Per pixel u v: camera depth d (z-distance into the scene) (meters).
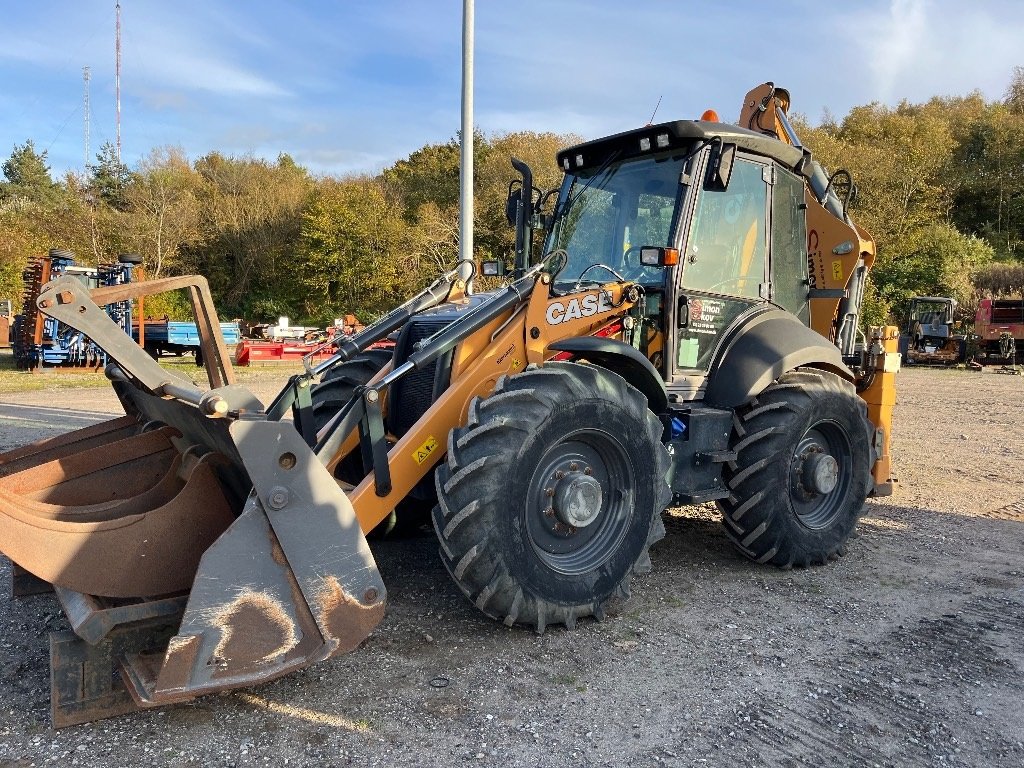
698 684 3.14
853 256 5.46
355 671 3.15
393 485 3.36
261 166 43.72
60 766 2.44
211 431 3.05
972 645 3.59
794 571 4.63
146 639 2.78
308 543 2.77
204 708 2.83
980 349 22.81
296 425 3.36
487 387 3.64
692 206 4.29
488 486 3.25
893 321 27.94
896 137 39.91
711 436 4.33
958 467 7.89
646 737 2.73
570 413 3.47
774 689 3.12
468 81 7.68
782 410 4.43
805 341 4.64
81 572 2.87
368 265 33.06
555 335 3.84
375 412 3.30
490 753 2.59
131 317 17.84
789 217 5.04
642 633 3.64
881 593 4.27
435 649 3.38
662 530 3.91
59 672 2.66
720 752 2.65
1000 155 38.19
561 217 4.90
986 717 2.94
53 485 3.42
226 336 23.55
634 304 4.14
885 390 5.46
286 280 35.56
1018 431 10.25
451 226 33.38
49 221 33.72
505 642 3.47
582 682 3.12
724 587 4.32
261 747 2.59
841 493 4.87
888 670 3.31
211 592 2.60
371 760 2.53
